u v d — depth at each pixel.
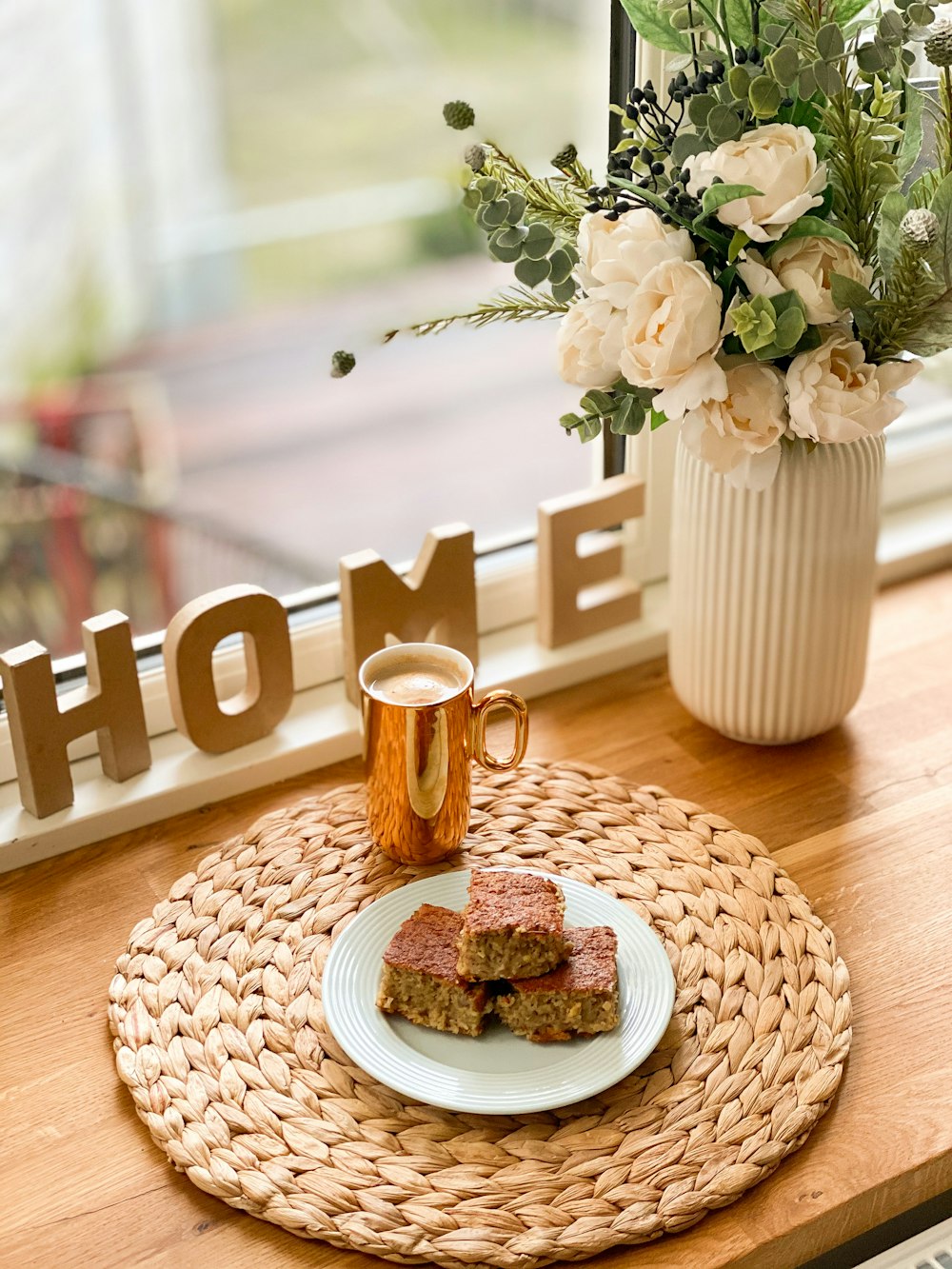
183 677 0.97
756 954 0.85
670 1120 0.76
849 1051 0.80
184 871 0.94
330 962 0.83
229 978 0.84
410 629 1.05
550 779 0.98
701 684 1.00
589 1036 0.79
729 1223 0.73
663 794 0.97
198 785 0.99
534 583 1.15
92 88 2.76
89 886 0.93
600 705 1.09
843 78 0.81
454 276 3.60
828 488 0.92
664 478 1.15
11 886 0.93
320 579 2.58
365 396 3.28
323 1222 0.72
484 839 0.93
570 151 0.86
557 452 3.01
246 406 3.19
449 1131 0.76
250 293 3.32
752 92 0.79
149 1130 0.77
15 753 0.95
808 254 0.82
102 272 2.91
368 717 0.88
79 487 2.60
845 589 0.96
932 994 0.84
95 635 0.94
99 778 0.99
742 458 0.86
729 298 0.85
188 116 3.00
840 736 1.04
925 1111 0.77
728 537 0.94
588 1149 0.75
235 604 0.98
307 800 0.97
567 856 0.91
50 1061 0.81
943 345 0.84
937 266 0.82
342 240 3.43
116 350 2.97
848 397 0.84
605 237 0.83
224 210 3.23
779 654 0.97
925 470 1.27
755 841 0.93
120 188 2.88
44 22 2.60
